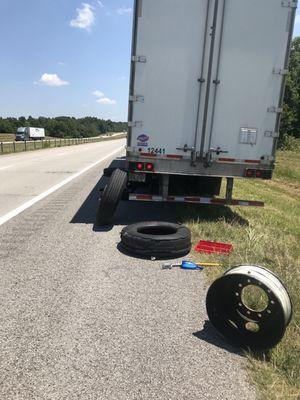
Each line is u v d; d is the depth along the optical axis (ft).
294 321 12.57
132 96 24.54
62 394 9.14
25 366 10.15
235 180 60.08
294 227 27.61
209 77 24.44
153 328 12.30
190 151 25.18
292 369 10.26
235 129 25.16
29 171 56.59
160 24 23.95
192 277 16.57
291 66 231.91
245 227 25.21
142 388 9.46
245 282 11.40
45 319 12.55
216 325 11.96
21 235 21.90
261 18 24.25
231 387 9.61
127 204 32.99
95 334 11.78
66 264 17.54
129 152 25.11
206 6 23.89
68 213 27.99
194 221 26.03
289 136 217.56
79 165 68.85
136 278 16.25
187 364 10.51
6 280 15.56
